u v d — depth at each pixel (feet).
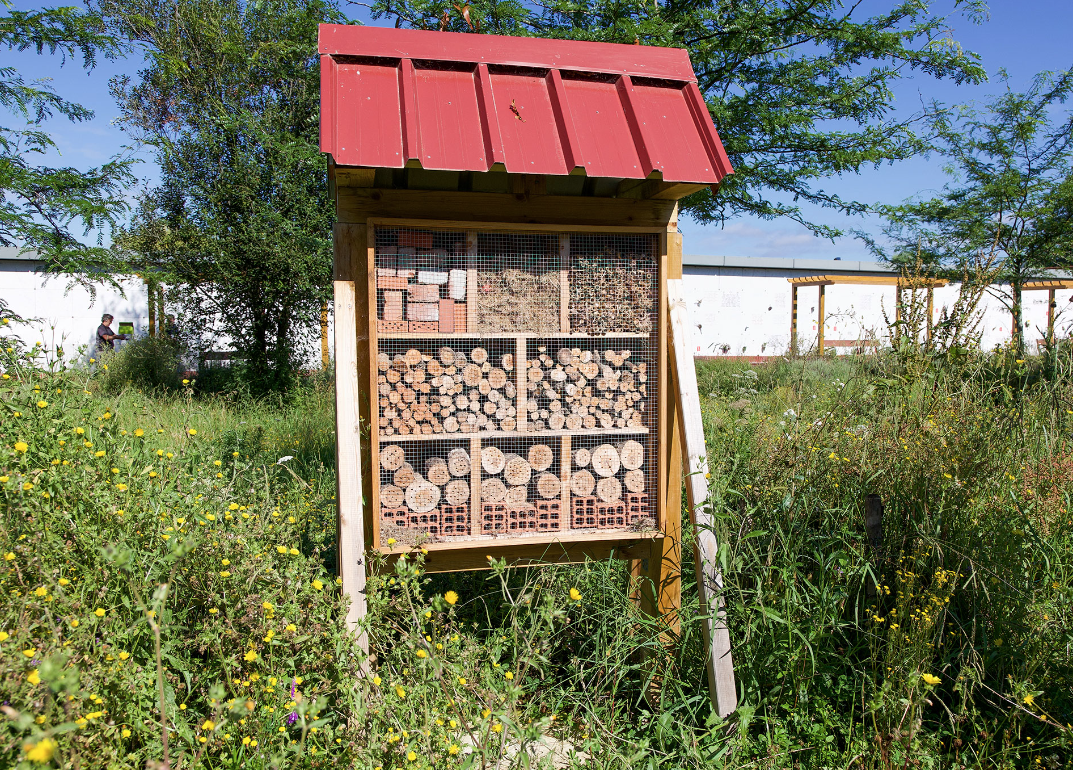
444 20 12.65
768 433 15.01
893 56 26.89
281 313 40.63
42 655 6.48
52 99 30.76
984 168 38.11
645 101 10.95
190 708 8.18
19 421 9.51
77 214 30.91
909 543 11.59
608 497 11.09
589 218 10.89
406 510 10.52
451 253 10.53
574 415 11.03
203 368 42.55
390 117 9.71
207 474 11.60
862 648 10.43
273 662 7.79
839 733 9.27
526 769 7.71
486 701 7.86
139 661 8.01
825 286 76.74
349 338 9.98
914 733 7.97
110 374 36.24
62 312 57.11
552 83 10.65
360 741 7.12
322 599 8.37
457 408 10.69
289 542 10.73
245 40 40.16
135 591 6.88
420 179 10.91
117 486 9.15
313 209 39.17
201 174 39.42
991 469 11.87
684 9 26.61
